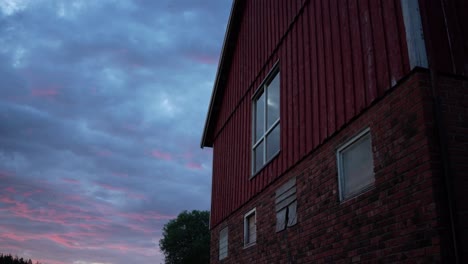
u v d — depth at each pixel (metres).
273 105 9.16
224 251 11.18
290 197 7.53
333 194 6.07
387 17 5.32
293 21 8.43
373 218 5.04
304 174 7.12
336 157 6.17
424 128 4.36
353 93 5.90
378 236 4.90
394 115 4.91
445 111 4.45
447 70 4.62
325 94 6.74
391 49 5.14
